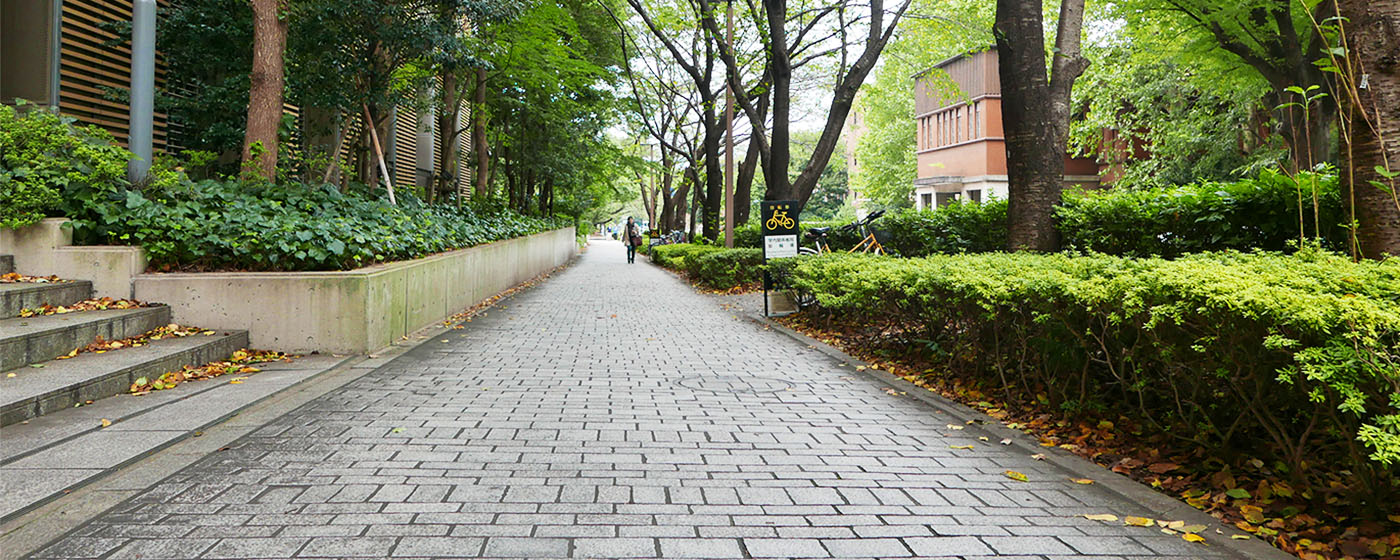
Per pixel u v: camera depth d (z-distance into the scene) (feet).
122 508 11.27
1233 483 12.80
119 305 24.41
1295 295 10.75
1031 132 27.68
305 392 19.99
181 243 26.16
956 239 38.99
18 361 18.71
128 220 25.82
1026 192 27.86
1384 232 16.40
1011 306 17.22
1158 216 26.32
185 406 17.60
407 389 20.67
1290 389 11.37
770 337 32.91
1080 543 10.49
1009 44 27.84
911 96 159.63
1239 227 24.82
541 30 58.95
